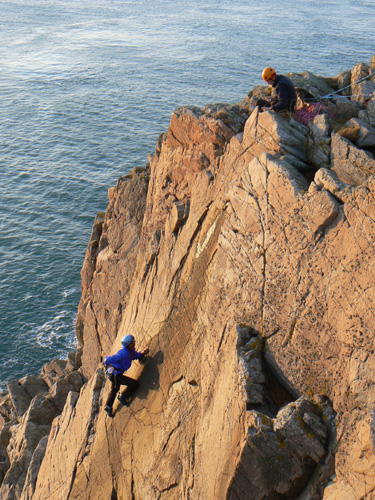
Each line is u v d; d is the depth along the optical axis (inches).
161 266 554.6
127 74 4042.8
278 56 4335.6
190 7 7790.4
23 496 697.0
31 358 1244.5
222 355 374.0
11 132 2780.5
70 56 4771.2
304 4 7588.6
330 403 295.9
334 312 296.5
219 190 470.0
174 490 398.0
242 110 559.2
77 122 2950.3
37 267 1582.2
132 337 492.7
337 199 305.9
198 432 376.5
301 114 415.2
